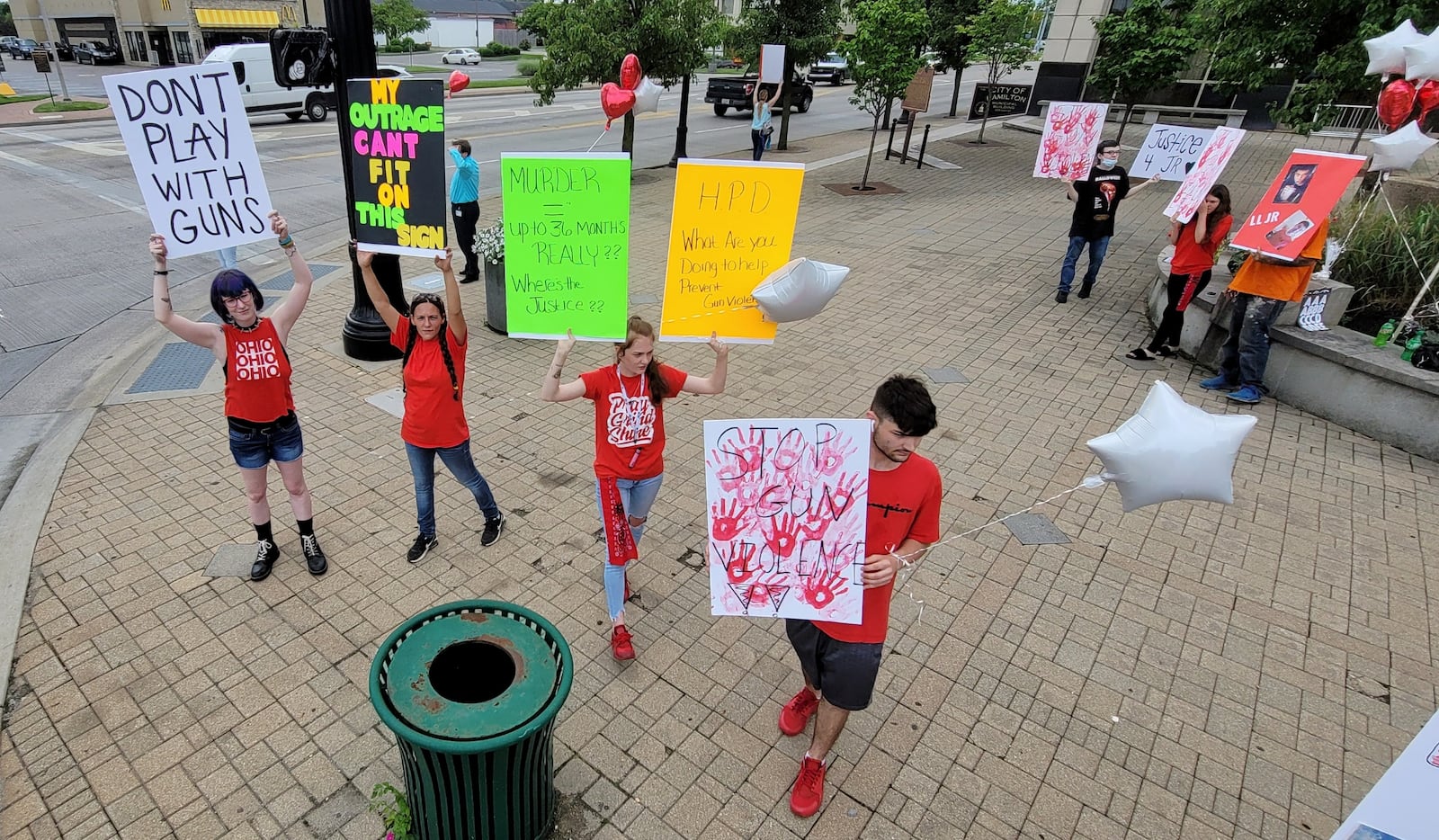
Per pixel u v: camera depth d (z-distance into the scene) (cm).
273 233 432
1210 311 768
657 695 386
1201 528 534
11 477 564
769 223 352
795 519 296
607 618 435
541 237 367
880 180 1714
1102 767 357
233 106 410
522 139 2125
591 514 527
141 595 437
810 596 302
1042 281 1051
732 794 338
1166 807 339
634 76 566
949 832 325
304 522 450
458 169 962
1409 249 740
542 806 302
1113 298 988
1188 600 465
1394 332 677
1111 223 923
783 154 2002
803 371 762
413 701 259
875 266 1102
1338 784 352
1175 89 2375
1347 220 841
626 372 372
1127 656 422
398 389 705
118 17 4434
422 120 403
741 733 367
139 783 332
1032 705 389
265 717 365
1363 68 846
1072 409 692
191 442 605
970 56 2155
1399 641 437
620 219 365
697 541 505
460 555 480
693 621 436
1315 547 516
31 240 1144
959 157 2014
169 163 398
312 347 795
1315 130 946
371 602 439
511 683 276
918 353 806
